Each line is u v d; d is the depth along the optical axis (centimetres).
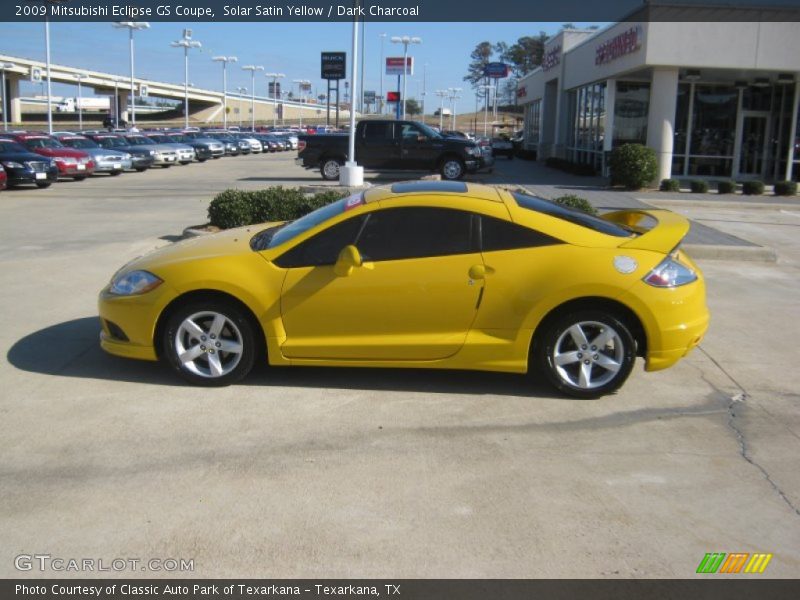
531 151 4891
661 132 2389
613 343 552
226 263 559
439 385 588
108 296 581
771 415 545
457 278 546
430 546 368
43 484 424
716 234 1313
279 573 345
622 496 421
